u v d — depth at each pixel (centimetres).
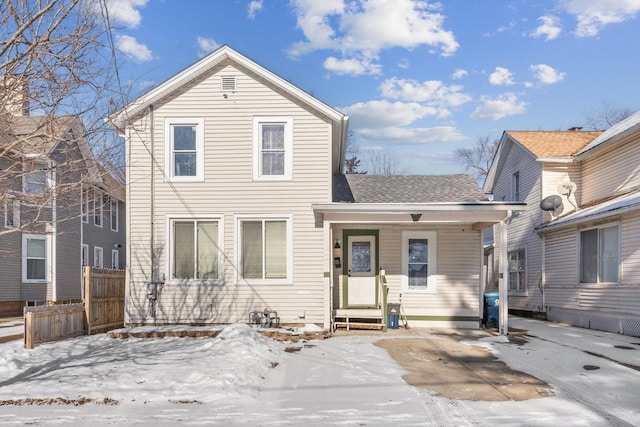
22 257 1800
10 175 725
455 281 1305
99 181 842
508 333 1205
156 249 1236
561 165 1664
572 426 525
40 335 973
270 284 1223
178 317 1220
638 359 883
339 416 554
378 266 1303
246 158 1247
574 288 1445
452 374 763
